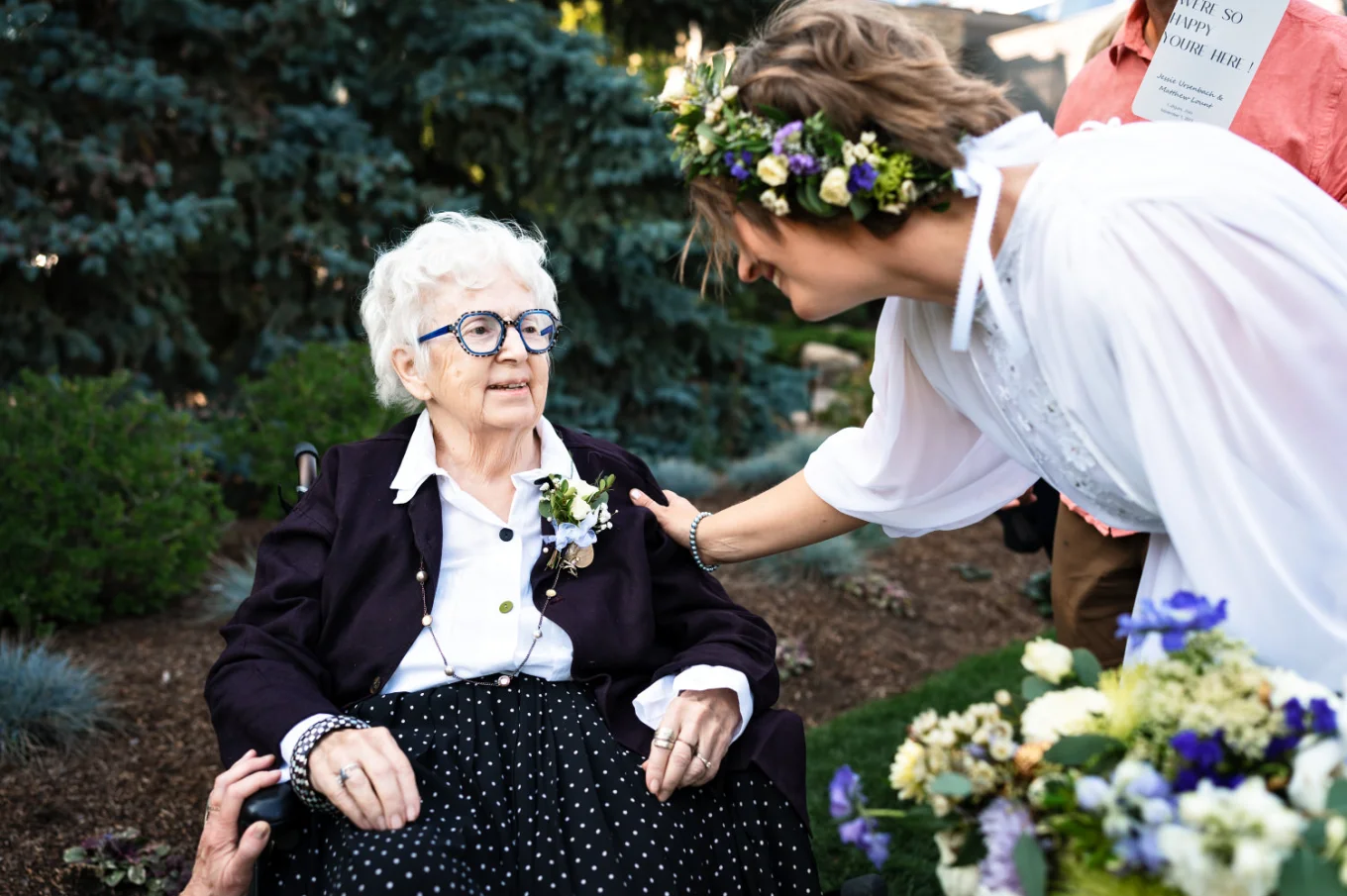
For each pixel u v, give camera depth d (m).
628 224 5.82
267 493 5.07
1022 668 3.72
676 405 6.46
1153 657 1.45
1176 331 1.38
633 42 6.71
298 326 5.75
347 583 1.95
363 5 5.57
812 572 4.46
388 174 5.65
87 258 4.63
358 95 5.77
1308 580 1.42
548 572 2.02
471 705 1.90
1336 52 2.01
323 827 1.77
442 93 5.54
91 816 2.66
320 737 1.71
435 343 1.97
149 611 3.91
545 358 2.04
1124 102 2.37
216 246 5.42
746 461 6.16
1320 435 1.40
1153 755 1.19
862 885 1.66
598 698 1.95
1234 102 1.92
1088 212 1.40
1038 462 1.63
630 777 1.83
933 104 1.42
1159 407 1.39
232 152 5.36
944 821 1.28
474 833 1.72
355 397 4.68
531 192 5.93
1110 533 2.26
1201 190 1.38
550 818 1.76
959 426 1.87
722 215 1.61
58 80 4.72
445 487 2.01
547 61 5.55
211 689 1.85
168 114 5.12
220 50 5.30
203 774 2.89
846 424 7.04
